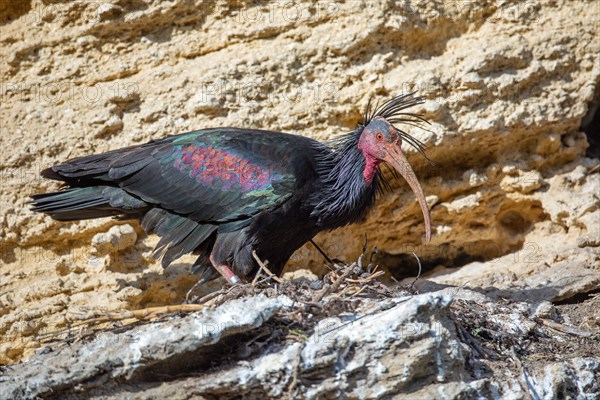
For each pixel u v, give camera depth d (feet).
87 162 42.22
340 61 47.91
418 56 48.93
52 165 46.78
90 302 44.80
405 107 43.96
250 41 48.49
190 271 45.32
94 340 36.11
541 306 41.70
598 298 44.09
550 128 48.75
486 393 35.14
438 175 49.03
